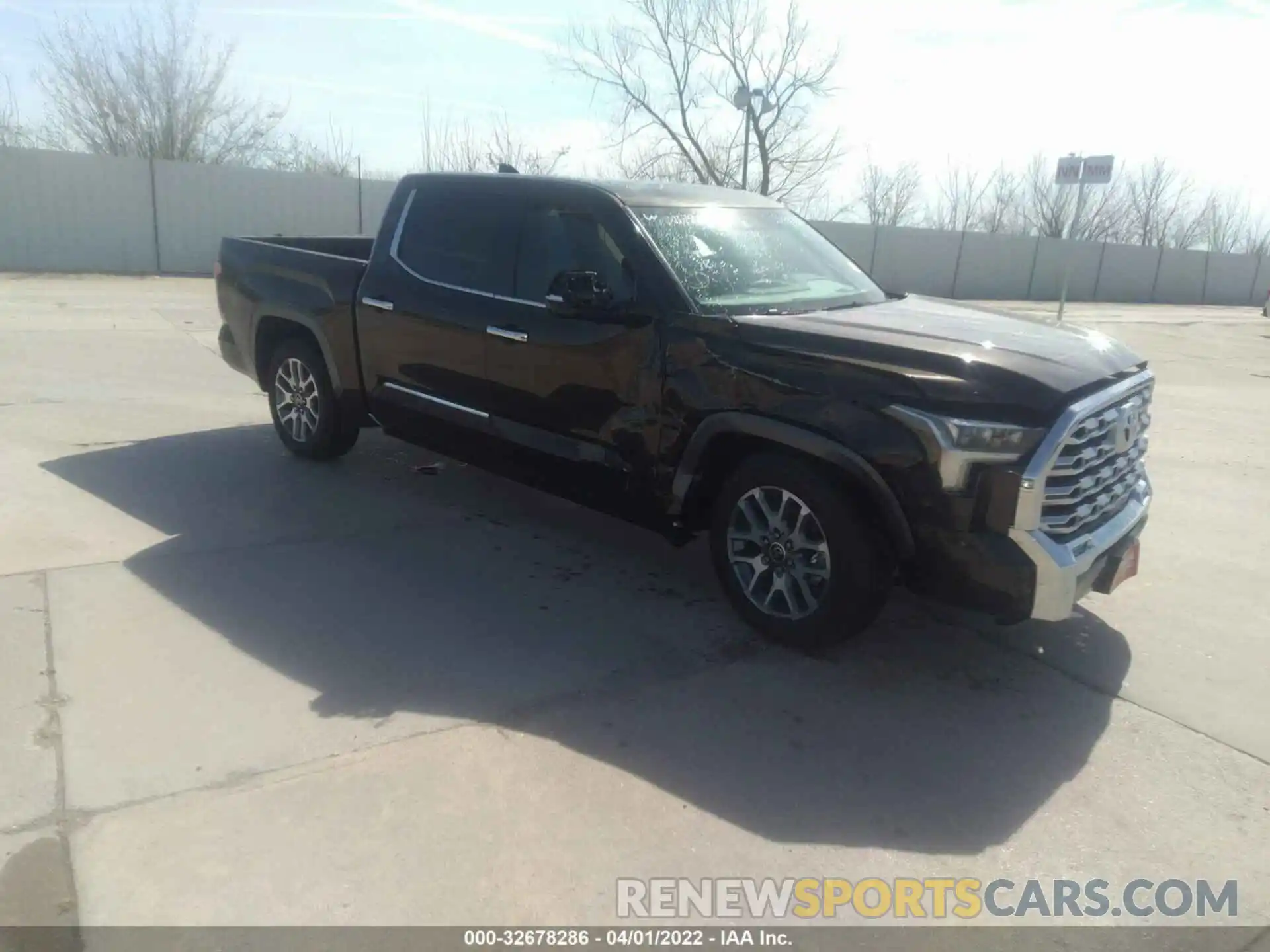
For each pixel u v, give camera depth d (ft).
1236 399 38.01
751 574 13.65
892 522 11.89
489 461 16.72
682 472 13.69
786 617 13.23
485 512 18.52
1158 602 15.92
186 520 17.07
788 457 12.77
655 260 14.12
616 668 12.72
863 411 11.85
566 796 9.97
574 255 15.14
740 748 11.04
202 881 8.48
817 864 9.25
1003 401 11.41
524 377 15.46
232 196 73.26
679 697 12.09
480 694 11.87
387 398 18.21
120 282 61.26
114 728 10.62
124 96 94.32
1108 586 13.33
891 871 9.21
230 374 30.17
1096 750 11.41
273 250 20.66
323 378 19.81
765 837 9.56
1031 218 147.02
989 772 10.88
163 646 12.50
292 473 20.20
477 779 10.14
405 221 17.93
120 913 8.09
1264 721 12.20
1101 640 14.34
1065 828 9.96
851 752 11.11
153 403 25.75
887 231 102.32
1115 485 13.15
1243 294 135.03
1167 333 70.74
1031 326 14.11
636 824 9.62
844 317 13.96
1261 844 9.86
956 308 15.66
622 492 14.65
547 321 15.05
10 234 66.23
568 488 15.53
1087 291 119.34
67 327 37.55
